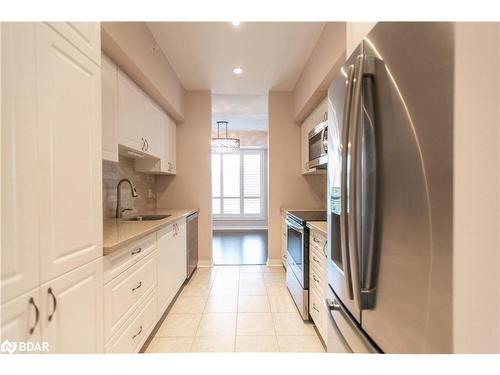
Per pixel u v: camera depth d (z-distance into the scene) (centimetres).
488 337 56
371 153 81
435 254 58
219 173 736
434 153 58
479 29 56
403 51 68
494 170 56
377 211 78
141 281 168
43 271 83
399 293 69
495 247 56
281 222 378
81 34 106
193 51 259
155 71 236
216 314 232
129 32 182
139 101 231
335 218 114
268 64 289
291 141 377
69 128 97
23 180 76
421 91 62
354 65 85
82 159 105
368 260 82
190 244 319
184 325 214
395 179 71
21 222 76
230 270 357
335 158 112
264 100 425
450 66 55
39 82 83
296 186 378
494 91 56
